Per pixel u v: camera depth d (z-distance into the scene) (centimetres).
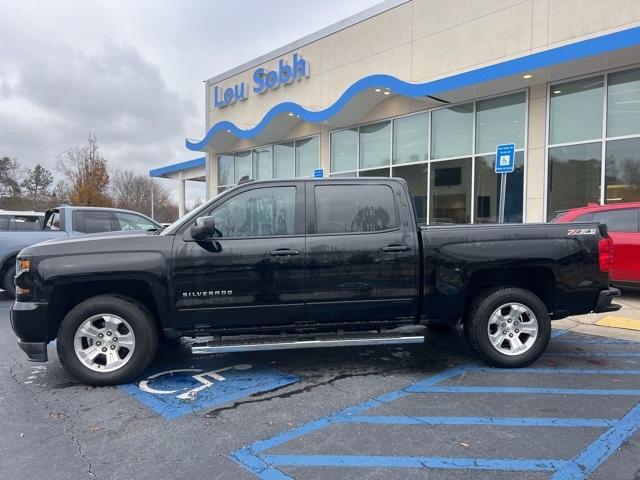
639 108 956
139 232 506
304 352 564
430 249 479
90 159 3450
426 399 412
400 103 1380
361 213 485
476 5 1176
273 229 472
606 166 1000
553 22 1042
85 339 453
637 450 320
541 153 1094
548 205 1091
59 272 436
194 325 459
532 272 514
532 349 492
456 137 1262
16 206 5966
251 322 466
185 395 427
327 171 1627
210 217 439
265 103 1853
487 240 483
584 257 489
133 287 469
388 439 338
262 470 299
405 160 1388
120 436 347
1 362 531
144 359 453
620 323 693
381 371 491
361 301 474
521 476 289
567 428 354
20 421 374
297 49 1694
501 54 1132
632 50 881
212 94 2145
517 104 1138
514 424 361
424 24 1291
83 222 957
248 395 426
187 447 329
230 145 2052
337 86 1548
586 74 1019
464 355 547
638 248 795
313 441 337
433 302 482
